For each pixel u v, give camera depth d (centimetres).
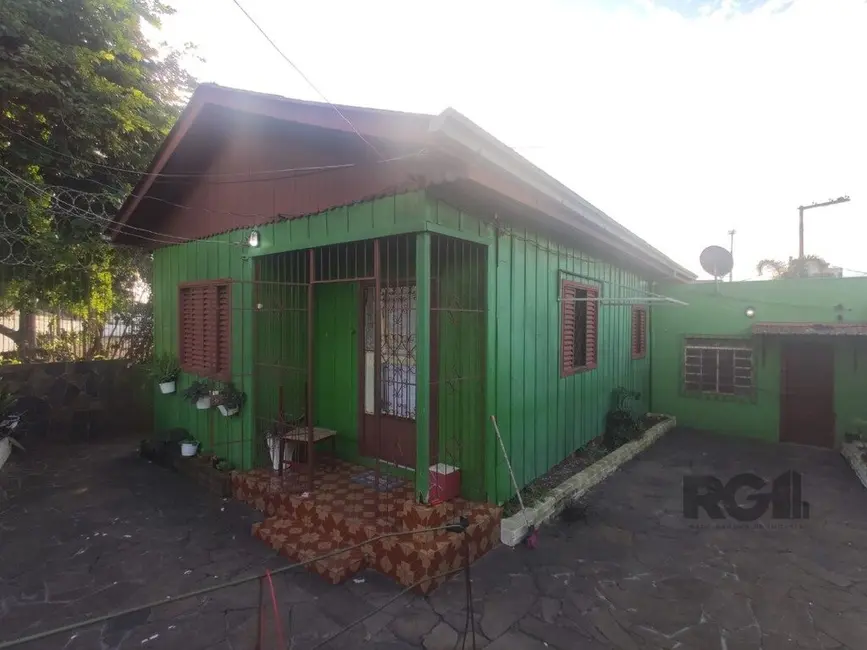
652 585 346
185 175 570
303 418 554
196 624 294
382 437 518
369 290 533
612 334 742
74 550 388
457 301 443
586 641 285
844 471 622
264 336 521
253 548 392
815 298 759
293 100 379
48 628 291
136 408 806
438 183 341
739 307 823
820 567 374
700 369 866
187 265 616
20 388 697
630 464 644
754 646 282
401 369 502
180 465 573
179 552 386
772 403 789
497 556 385
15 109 734
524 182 374
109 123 768
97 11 755
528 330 498
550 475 548
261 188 496
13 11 656
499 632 292
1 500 493
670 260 795
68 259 764
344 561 352
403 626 296
